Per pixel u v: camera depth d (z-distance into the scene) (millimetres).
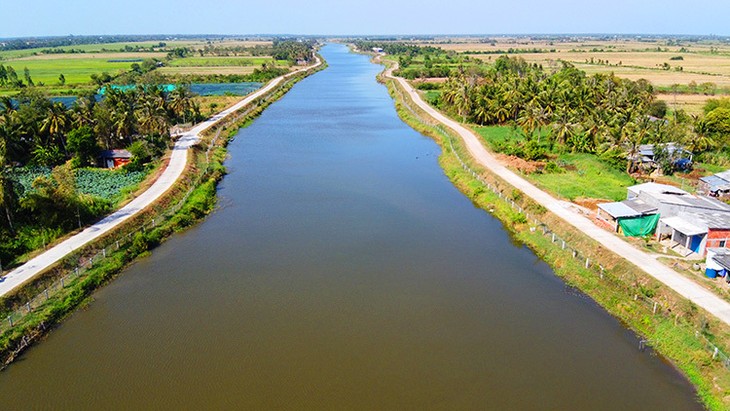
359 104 154875
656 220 53531
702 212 51688
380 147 100875
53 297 43969
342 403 32375
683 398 33156
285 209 66125
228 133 109938
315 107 149000
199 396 33000
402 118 130625
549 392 33594
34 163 82625
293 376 34938
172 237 57844
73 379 34812
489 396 33156
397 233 58875
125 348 38125
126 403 32469
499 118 115688
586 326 41125
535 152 84938
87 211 57844
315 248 54688
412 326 40875
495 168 80000
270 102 155125
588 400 32875
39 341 39188
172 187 69750
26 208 55188
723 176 69875
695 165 83062
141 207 62312
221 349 37906
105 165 85125
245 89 178375
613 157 80625
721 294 41188
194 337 39375
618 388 34031
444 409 31938
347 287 46812
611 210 55000
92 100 98312
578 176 76062
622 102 103750
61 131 87188
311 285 47156
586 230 54594
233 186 75688
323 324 41062
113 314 42719
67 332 40312
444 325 41062
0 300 40969
